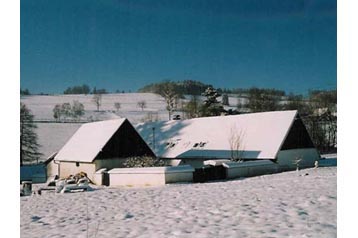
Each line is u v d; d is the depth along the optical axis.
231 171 26.97
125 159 31.88
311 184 14.62
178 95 102.19
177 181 24.72
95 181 29.45
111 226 10.23
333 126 54.59
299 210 9.93
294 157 31.81
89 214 12.46
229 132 35.06
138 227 9.82
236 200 12.28
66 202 15.84
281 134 31.41
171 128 40.72
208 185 19.08
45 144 60.53
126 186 25.73
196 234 8.62
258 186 15.77
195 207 11.75
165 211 11.68
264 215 9.77
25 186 23.22
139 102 108.00
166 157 36.81
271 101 68.31
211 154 33.66
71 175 32.47
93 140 33.19
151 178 24.83
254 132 33.28
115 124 32.41
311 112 63.34
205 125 38.00
